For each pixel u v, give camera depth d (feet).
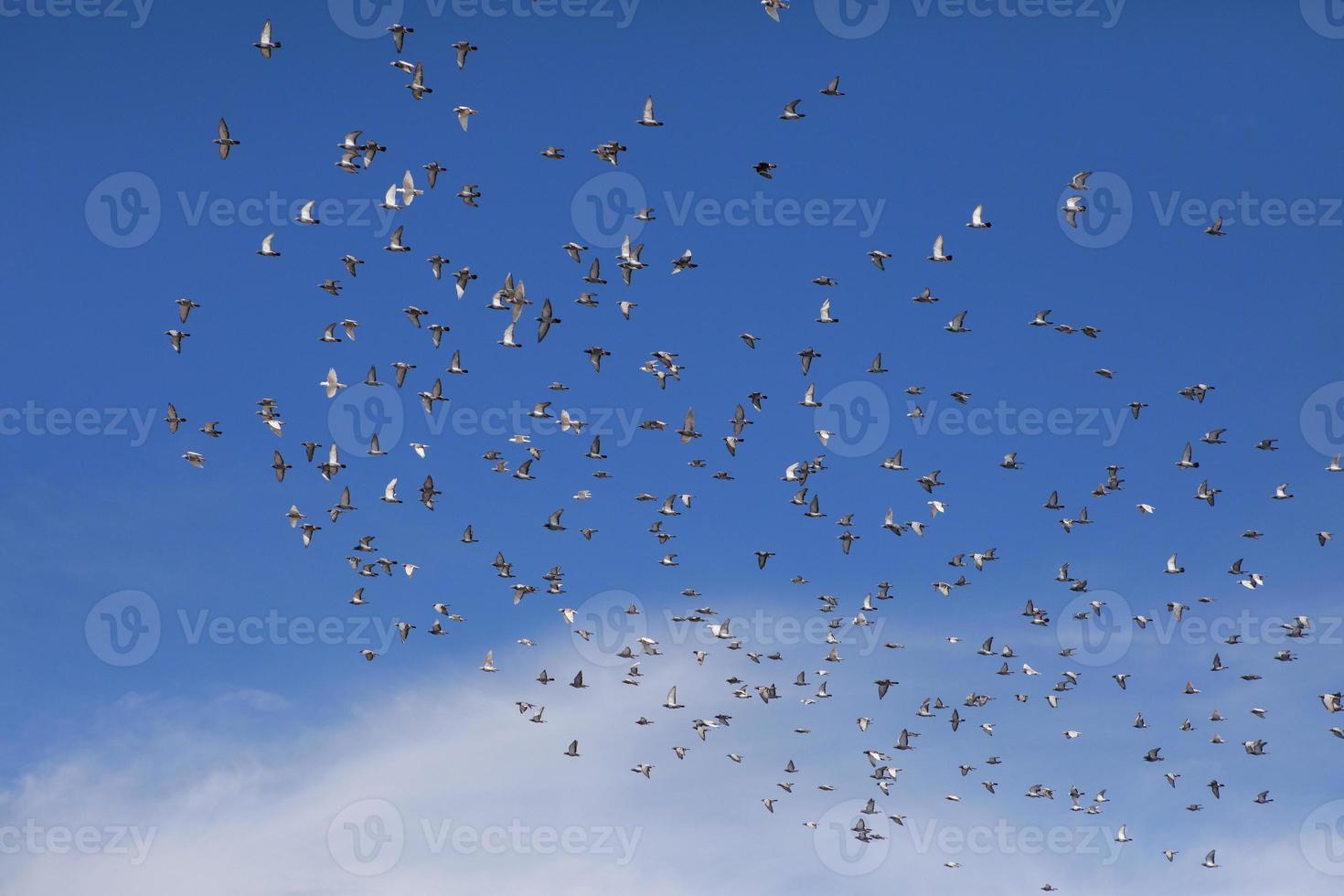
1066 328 367.04
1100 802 410.31
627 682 405.39
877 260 350.23
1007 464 384.68
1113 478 388.16
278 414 368.68
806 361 362.94
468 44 325.83
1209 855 403.34
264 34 321.73
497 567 396.37
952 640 412.98
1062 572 407.03
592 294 348.79
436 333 354.95
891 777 411.13
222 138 329.72
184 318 359.87
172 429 369.30
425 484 376.89
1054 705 409.69
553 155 335.67
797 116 323.78
